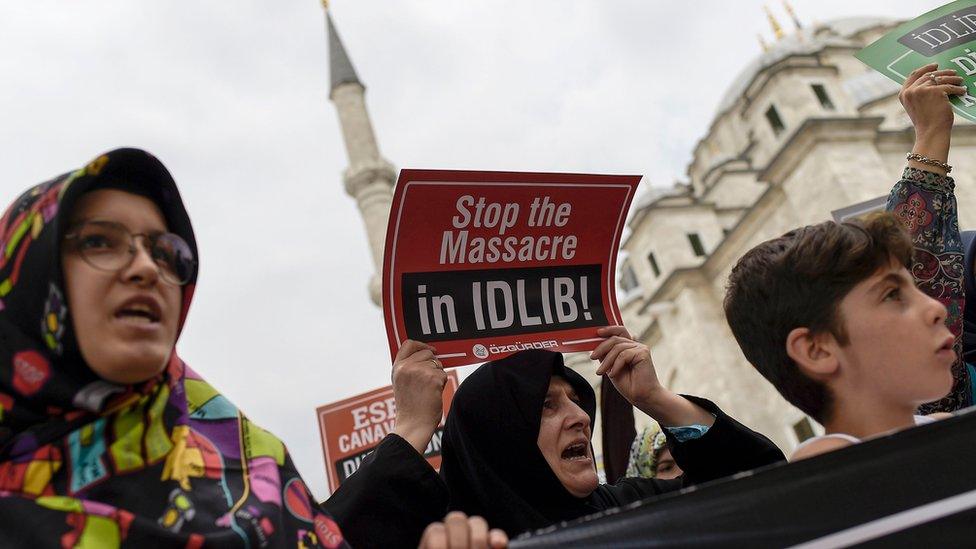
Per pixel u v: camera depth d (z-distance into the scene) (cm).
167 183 223
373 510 273
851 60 3850
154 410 210
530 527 324
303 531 216
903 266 233
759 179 3142
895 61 362
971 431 210
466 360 308
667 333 3519
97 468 198
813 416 243
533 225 325
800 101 3466
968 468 204
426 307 309
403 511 275
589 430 353
